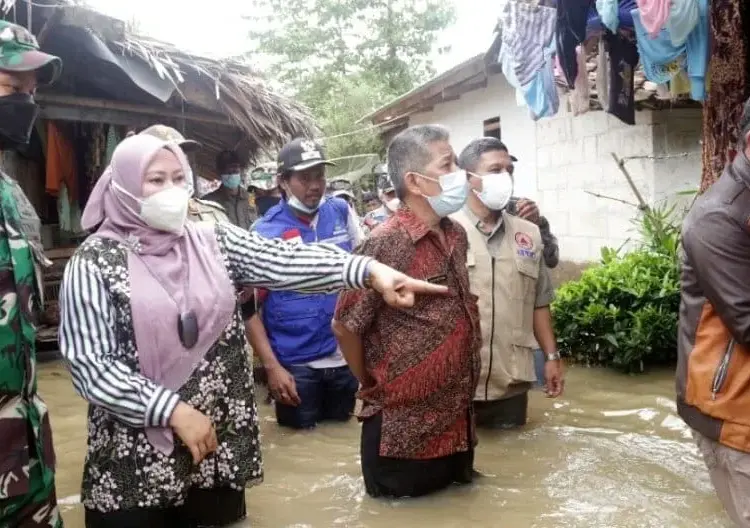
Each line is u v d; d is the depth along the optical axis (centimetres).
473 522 291
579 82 607
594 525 284
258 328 416
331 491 332
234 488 275
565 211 1092
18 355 223
